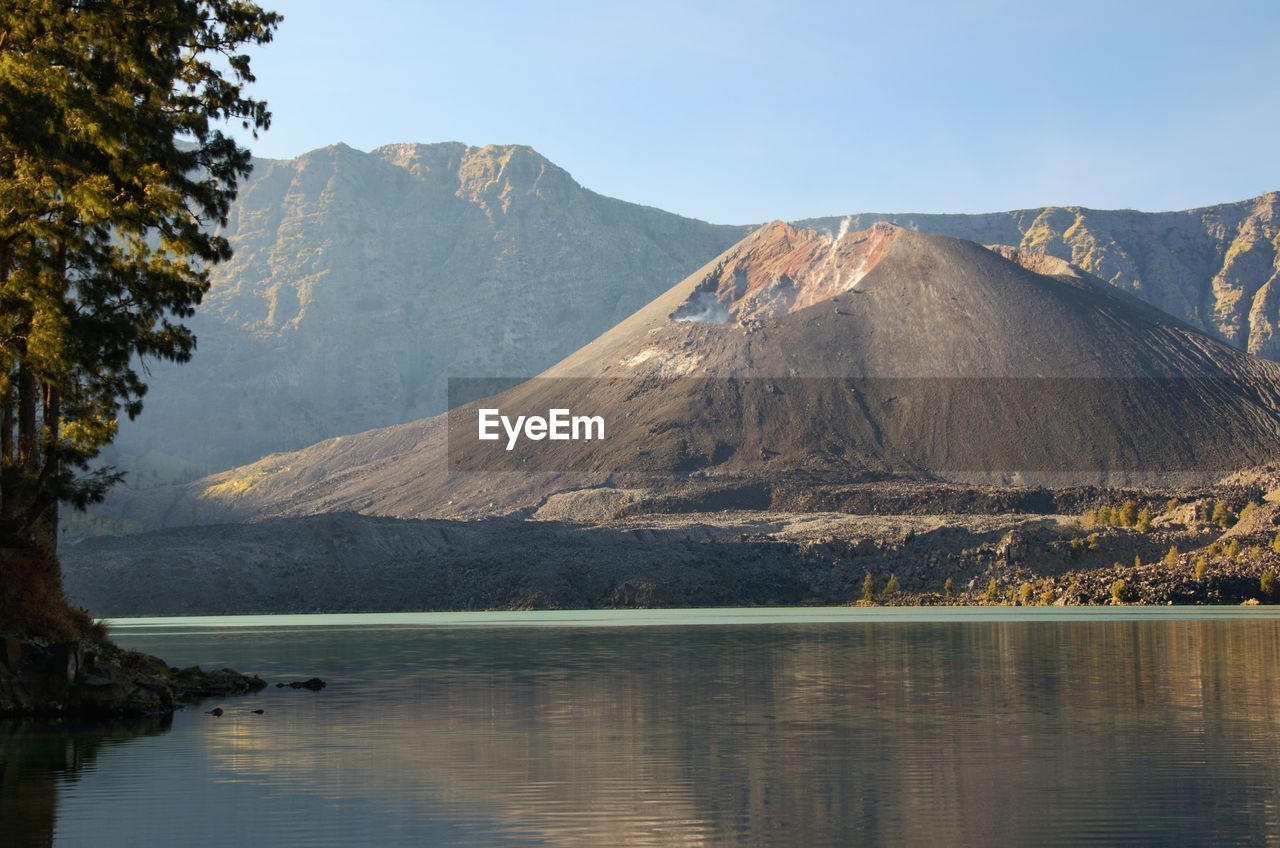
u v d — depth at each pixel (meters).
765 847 34.62
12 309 56.16
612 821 37.78
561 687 75.81
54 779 44.50
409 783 43.69
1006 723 56.31
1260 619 145.75
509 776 44.94
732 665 90.06
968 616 162.00
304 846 34.97
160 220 62.50
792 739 52.88
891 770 45.22
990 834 35.59
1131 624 135.12
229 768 46.56
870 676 79.19
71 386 62.47
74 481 61.62
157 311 63.88
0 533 60.31
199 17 65.69
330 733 55.69
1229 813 37.66
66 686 61.25
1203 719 56.56
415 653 108.50
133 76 61.41
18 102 53.97
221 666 95.06
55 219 58.81
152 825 37.41
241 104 67.69
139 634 152.12
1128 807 38.56
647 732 55.62
